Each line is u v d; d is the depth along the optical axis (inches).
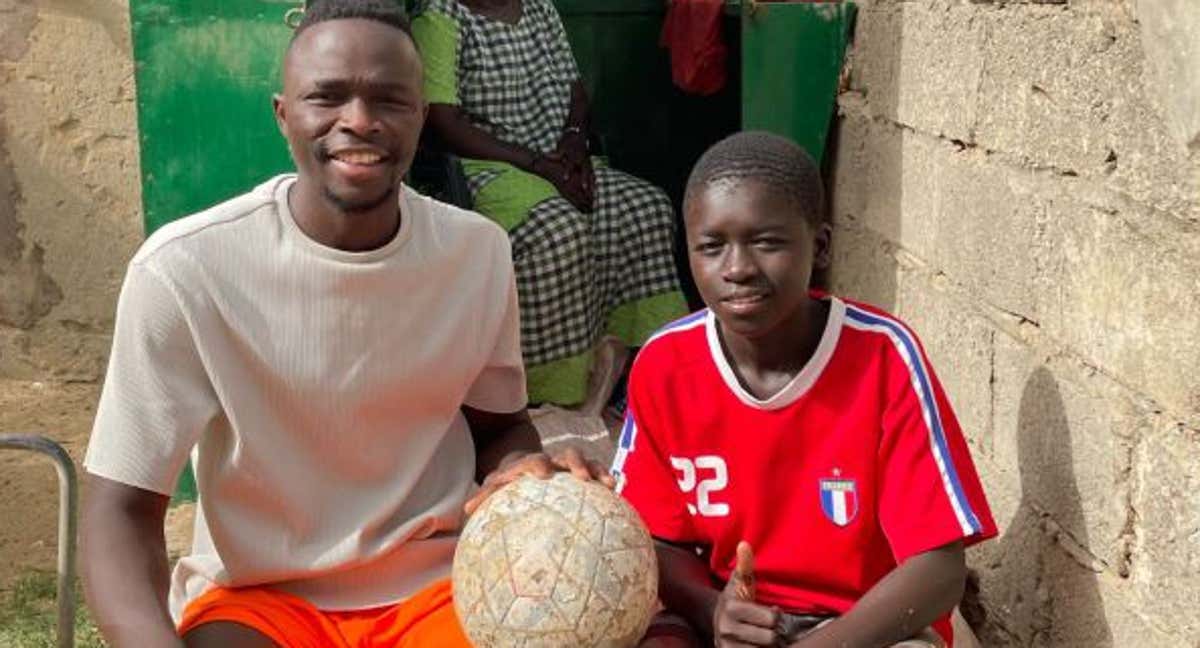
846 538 119.5
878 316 120.4
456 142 224.4
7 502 218.1
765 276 115.3
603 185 235.6
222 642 111.3
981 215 147.3
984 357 147.0
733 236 115.5
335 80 110.7
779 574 122.4
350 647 114.8
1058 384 128.4
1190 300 104.7
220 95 202.1
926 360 119.6
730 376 120.6
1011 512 139.9
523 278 217.3
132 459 111.1
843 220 207.2
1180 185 105.3
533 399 222.4
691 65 239.8
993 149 143.8
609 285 233.0
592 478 115.6
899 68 177.8
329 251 113.1
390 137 111.9
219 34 200.4
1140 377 113.2
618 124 264.5
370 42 111.5
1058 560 128.9
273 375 114.0
